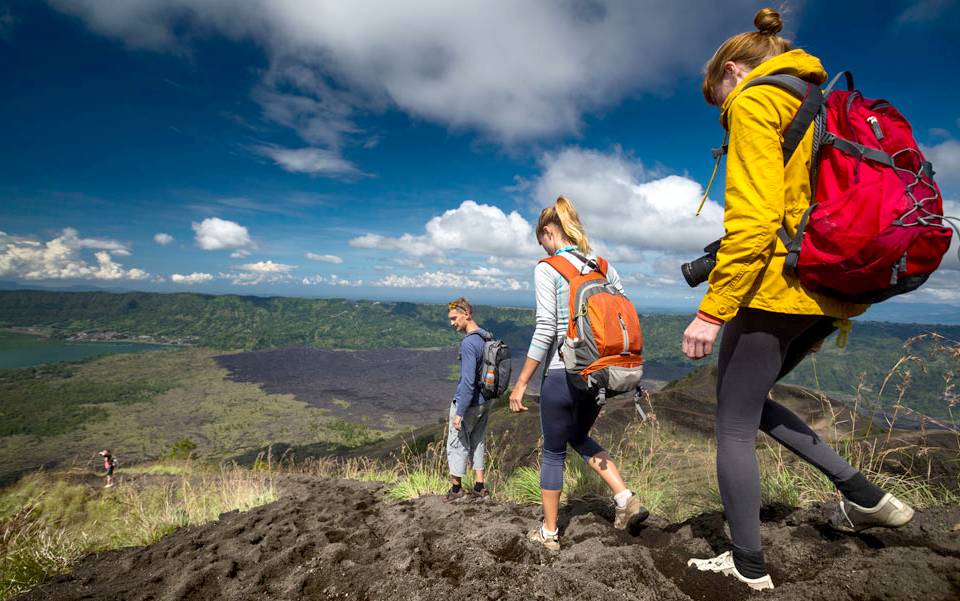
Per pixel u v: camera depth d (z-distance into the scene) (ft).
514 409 6.66
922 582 3.71
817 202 4.02
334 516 9.96
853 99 4.26
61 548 10.77
